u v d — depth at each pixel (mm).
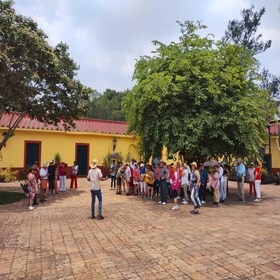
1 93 12352
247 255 5617
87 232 7711
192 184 10180
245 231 7418
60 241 6945
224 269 4992
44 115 15422
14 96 12609
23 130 22156
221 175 12500
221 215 9648
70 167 24062
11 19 12250
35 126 22797
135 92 13781
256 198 12898
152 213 10133
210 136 12602
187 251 5969
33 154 22781
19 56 12055
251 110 12828
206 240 6684
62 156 23828
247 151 13789
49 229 8094
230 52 14109
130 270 5105
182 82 12820
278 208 10984
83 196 14516
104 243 6711
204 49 13984
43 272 5141
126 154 26547
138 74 14781
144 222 8750
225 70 13305
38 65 12883
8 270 5277
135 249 6219
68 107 15539
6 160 21688
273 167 26094
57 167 15859
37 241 6984
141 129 14227
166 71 13414
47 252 6188
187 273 4891
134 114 14023
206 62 13438
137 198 13812
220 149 13953
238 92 13430
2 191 15156
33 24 13766
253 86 14328
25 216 9898
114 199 13547
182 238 6914
